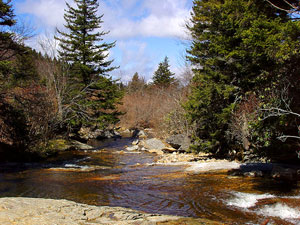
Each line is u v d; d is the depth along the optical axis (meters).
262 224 5.86
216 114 14.74
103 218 4.96
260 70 10.80
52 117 22.80
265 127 9.45
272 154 12.96
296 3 8.85
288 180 10.06
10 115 18.09
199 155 19.97
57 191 9.38
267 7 9.91
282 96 8.35
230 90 13.26
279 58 8.58
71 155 21.00
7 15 18.12
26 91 21.34
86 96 31.28
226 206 7.36
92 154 21.91
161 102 45.16
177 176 12.16
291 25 7.30
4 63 18.27
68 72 30.30
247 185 9.80
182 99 26.89
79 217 4.85
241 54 10.66
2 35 17.88
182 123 25.41
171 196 8.59
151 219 5.08
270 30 8.55
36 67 30.23
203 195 8.61
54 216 4.76
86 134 37.28
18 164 15.98
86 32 32.41
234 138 16.83
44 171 13.85
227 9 12.79
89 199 8.30
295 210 6.78
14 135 18.16
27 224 4.23
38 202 5.62
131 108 55.47
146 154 22.17
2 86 19.52
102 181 11.25
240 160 16.17
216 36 13.75
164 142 26.52
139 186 10.20
